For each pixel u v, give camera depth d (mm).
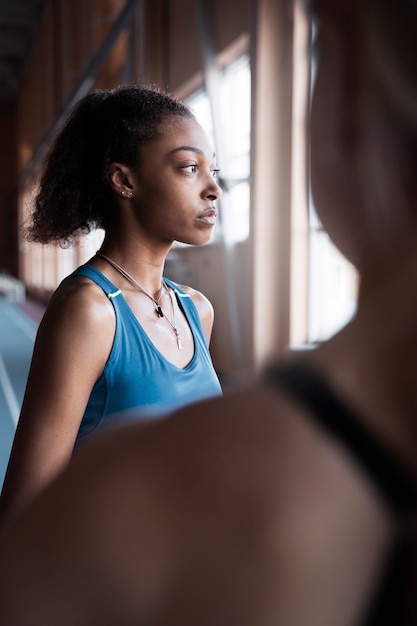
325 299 5656
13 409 5672
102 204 1250
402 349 293
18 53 23922
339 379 303
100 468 316
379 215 299
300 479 284
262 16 5633
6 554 323
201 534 283
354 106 301
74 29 15109
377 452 291
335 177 312
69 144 1229
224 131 6891
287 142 5770
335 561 278
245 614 274
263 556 273
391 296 301
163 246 1227
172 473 298
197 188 1182
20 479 1030
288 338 5828
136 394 1121
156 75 8930
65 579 302
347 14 300
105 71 12445
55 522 314
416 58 281
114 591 294
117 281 1199
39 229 1310
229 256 6691
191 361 1250
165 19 8602
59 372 1054
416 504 289
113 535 296
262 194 5891
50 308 1105
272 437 296
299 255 5738
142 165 1171
